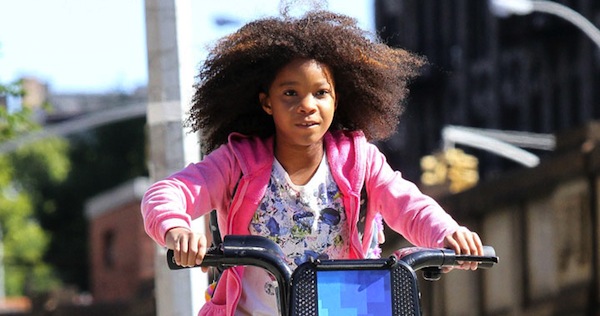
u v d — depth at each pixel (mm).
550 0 78875
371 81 8781
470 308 45125
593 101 77062
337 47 8398
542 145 53469
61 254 112938
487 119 83438
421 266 7703
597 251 42656
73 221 114375
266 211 8398
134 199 84000
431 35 87188
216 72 8641
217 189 8297
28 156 111000
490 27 83562
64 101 115938
